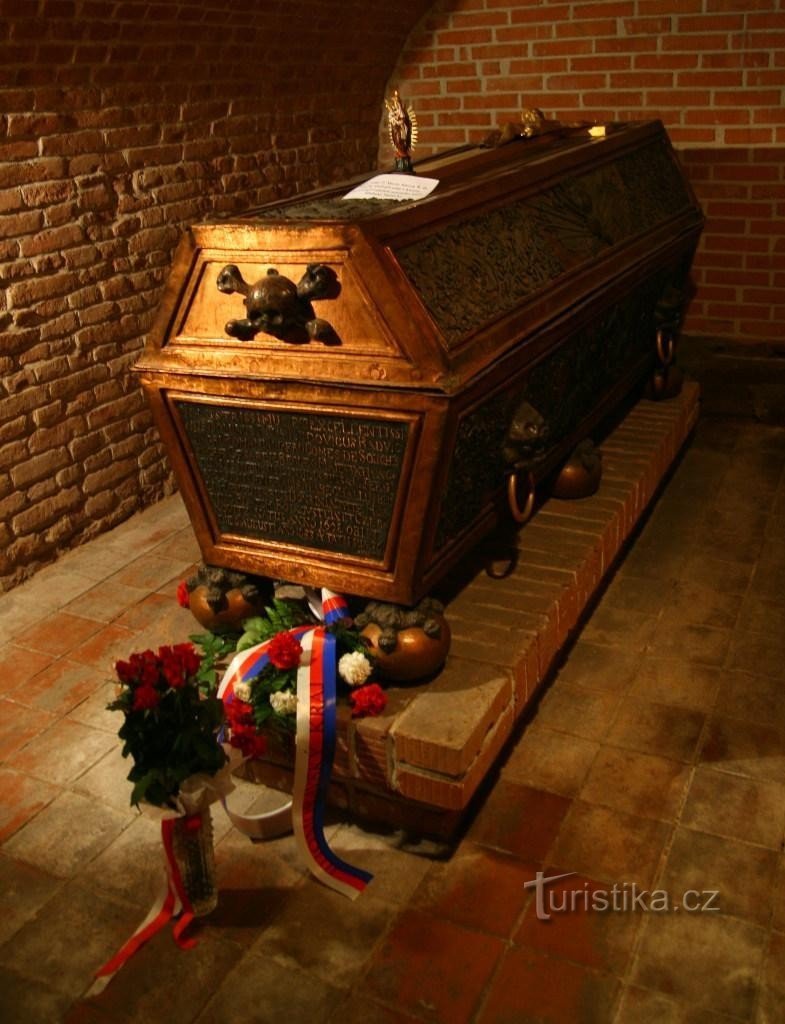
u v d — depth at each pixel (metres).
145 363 2.61
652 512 4.14
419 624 2.48
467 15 4.97
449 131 5.28
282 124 4.75
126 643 3.34
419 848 2.45
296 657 2.34
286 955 2.15
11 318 3.60
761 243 4.72
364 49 4.95
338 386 2.35
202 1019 2.01
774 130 4.52
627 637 3.27
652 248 3.72
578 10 4.69
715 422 5.01
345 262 2.30
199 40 3.93
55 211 3.69
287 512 2.64
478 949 2.14
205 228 2.44
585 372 3.37
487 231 2.76
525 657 2.60
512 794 2.60
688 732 2.79
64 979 2.12
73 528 4.02
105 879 2.39
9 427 3.67
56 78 3.50
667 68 4.62
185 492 2.78
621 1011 1.98
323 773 2.32
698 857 2.36
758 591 3.50
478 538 2.86
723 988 2.02
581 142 3.82
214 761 2.11
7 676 3.20
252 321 2.35
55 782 2.72
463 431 2.48
